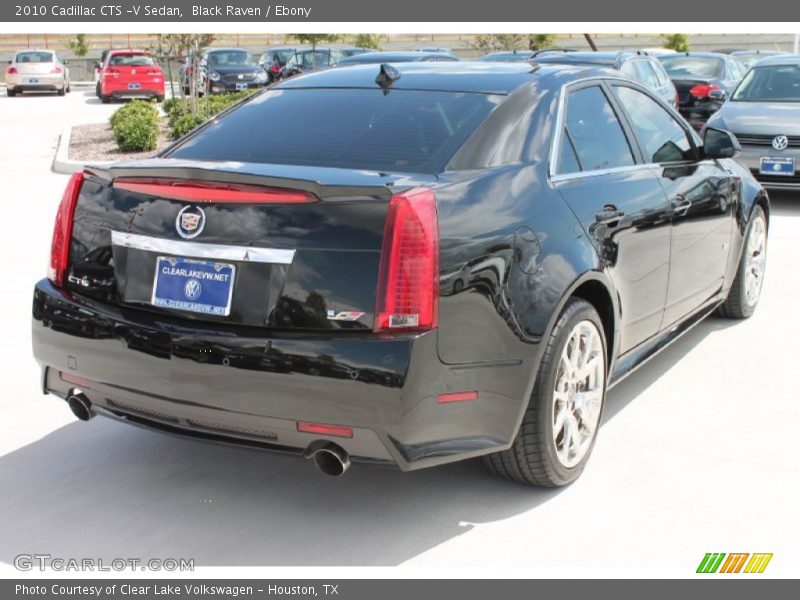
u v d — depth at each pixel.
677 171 4.93
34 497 3.87
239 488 3.97
